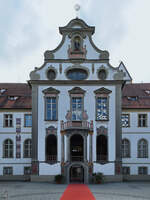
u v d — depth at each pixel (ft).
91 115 110.73
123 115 124.57
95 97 111.65
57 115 110.52
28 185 96.27
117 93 111.75
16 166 120.37
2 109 123.24
